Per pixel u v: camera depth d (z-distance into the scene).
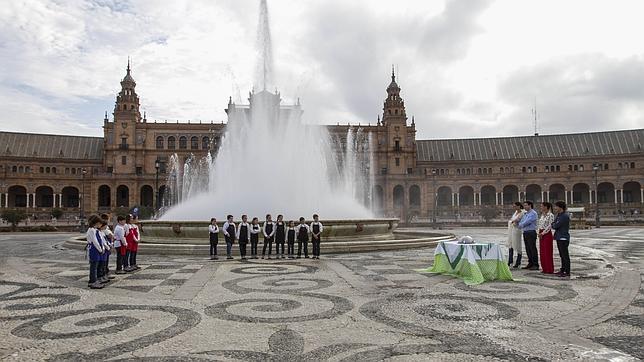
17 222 67.44
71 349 8.45
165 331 9.57
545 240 17.73
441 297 13.03
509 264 20.23
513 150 136.12
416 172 133.12
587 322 10.34
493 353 8.23
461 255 16.77
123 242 17.72
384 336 9.24
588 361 7.85
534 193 132.75
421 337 9.19
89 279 15.74
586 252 26.72
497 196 126.38
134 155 126.44
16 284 15.46
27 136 129.38
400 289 14.23
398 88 136.88
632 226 76.31
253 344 8.70
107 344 8.73
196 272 17.95
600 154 125.81
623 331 9.62
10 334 9.41
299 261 21.50
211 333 9.41
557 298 12.92
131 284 15.25
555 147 132.75
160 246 25.05
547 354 8.20
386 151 134.62
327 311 11.30
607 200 127.50
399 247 27.27
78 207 120.25
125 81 129.00
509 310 11.46
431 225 80.06
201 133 130.25
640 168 116.81
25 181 116.31
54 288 14.64
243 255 22.56
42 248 31.03
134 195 122.25
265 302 12.33
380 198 131.12
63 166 126.81
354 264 20.30
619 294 13.50
